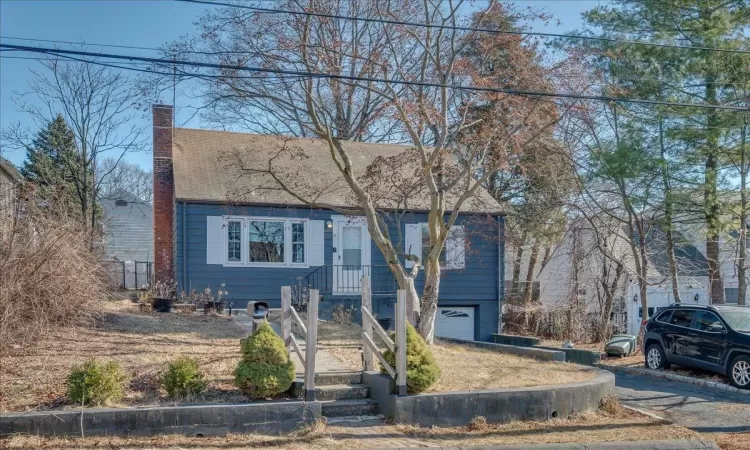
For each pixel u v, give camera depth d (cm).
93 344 1097
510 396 947
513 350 1456
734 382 1327
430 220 1389
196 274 1973
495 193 2958
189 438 792
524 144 1433
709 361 1401
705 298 2911
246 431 825
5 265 1030
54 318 1163
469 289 2277
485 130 1391
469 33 1405
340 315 1769
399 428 878
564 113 1412
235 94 1439
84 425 766
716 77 1789
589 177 2055
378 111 1450
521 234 2888
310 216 2089
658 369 1562
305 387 876
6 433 741
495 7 1366
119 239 3712
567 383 1028
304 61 1335
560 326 2428
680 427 959
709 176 1811
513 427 919
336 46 1344
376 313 2102
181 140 2300
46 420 754
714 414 1098
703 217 1934
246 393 888
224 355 1091
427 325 1384
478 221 2172
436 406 911
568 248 2858
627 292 2677
